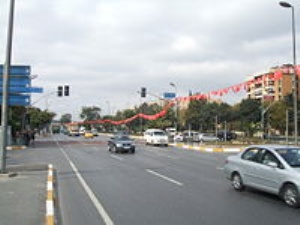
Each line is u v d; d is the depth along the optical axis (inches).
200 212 361.7
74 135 3858.3
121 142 1285.7
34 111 3607.3
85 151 1364.4
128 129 4121.6
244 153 478.6
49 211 338.6
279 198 429.7
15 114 2037.4
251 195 451.2
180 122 3538.4
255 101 3284.9
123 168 773.9
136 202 413.4
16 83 1486.2
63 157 1079.0
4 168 620.7
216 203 404.5
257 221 325.4
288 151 426.6
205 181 576.1
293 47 1142.3
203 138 2310.5
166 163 887.7
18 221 317.1
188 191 483.8
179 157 1083.9
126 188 511.2
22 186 511.8
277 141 1919.3
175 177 625.9
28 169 718.5
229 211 365.4
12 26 642.2
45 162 911.7
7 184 530.9
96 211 370.3
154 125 3065.9
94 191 487.8
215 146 1587.1
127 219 335.6
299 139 2124.8
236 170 478.9
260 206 387.5
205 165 837.8
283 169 396.5
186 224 316.5
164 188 509.4
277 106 2822.3
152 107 3774.6
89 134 3171.8
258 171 435.2
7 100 628.4
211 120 3412.9
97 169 754.8
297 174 378.0
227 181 574.9
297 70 968.3
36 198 423.2
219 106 3548.2
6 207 374.3
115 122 4249.5
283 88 3789.4
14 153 1259.8
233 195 451.8
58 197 447.2
